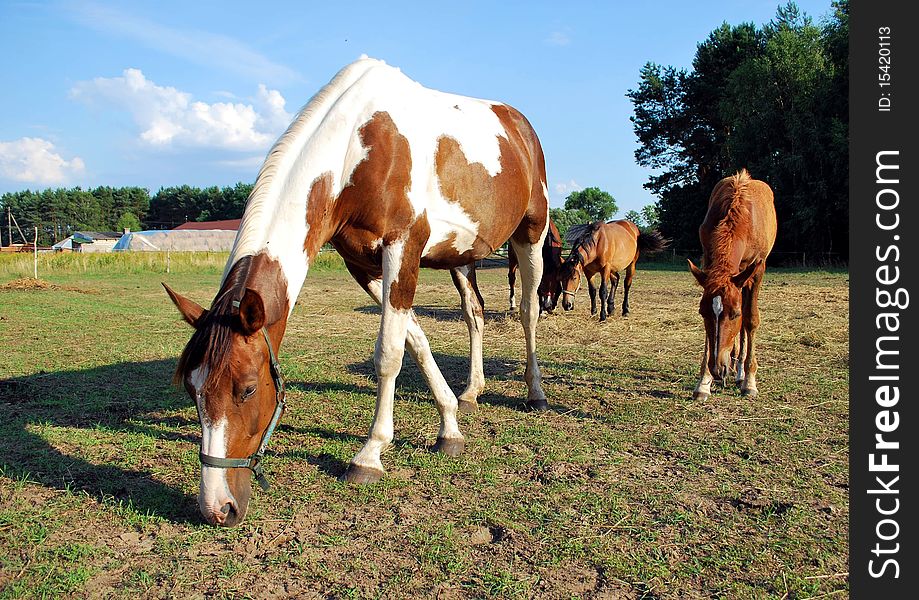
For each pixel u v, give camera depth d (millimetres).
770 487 3428
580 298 14727
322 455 3879
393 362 3584
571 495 3314
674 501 3258
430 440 4195
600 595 2402
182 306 2812
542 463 3791
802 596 2400
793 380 5797
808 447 4055
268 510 3105
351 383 5844
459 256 4195
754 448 4047
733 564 2631
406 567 2586
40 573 2498
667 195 36344
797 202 26859
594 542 2809
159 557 2652
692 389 5609
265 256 3082
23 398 5141
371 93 3623
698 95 38562
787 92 28766
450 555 2678
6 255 26672
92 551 2668
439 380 4016
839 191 26188
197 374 2668
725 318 4727
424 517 3057
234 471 2766
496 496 3316
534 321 5008
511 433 4379
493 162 4191
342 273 25891
